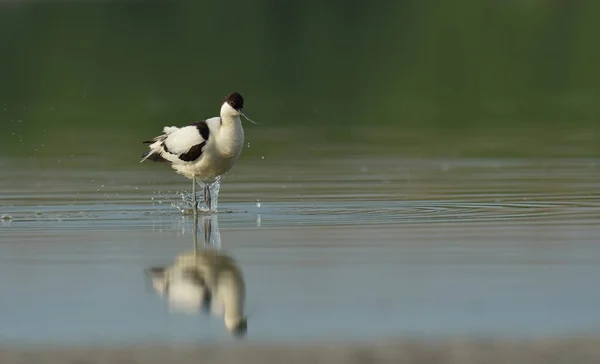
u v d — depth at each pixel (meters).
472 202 15.12
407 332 8.54
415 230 12.88
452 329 8.59
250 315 9.15
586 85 33.66
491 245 11.84
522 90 32.91
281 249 11.87
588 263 10.80
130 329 8.80
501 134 24.41
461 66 37.38
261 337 8.52
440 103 30.59
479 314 9.00
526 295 9.57
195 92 32.44
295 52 40.56
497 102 30.59
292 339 8.43
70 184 17.55
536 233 12.52
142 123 26.75
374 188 16.73
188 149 14.85
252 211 14.70
